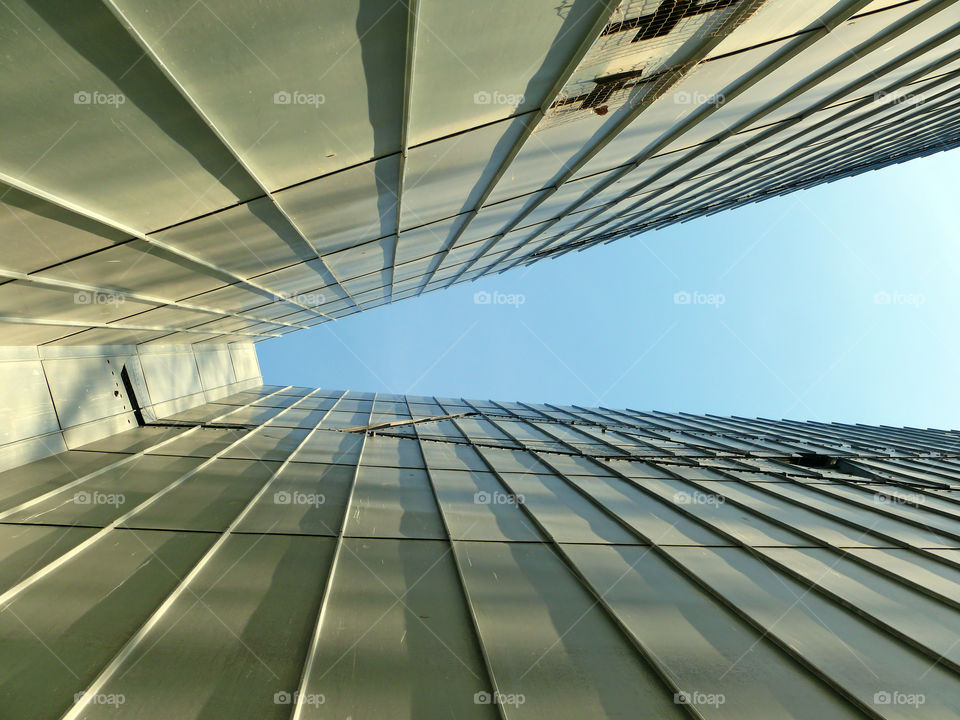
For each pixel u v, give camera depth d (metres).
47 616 4.72
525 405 31.78
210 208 6.06
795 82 9.03
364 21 3.82
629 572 7.02
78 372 10.47
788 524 9.66
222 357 20.27
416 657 4.74
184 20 3.22
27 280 6.14
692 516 9.77
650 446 18.16
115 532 6.55
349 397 26.12
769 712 4.49
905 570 7.88
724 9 5.44
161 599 5.13
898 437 29.36
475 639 5.11
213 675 4.20
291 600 5.40
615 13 4.84
